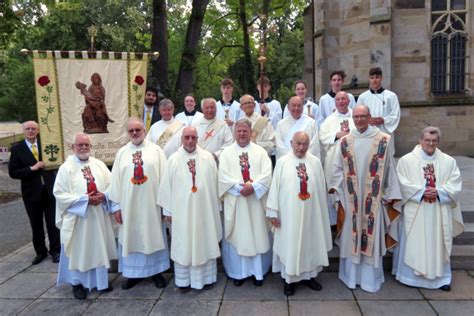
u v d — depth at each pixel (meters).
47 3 16.92
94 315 4.66
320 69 13.58
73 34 28.55
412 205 5.06
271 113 7.63
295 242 4.84
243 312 4.60
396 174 5.03
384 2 11.30
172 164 5.17
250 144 5.41
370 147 5.04
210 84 30.77
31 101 31.77
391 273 5.60
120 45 28.30
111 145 6.56
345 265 5.27
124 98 6.61
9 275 5.95
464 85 12.06
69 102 6.28
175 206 5.11
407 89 11.93
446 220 4.96
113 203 5.23
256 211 5.24
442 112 11.92
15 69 33.50
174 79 25.97
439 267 4.93
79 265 5.06
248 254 5.16
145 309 4.75
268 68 31.59
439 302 4.74
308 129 5.95
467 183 8.32
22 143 6.40
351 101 7.04
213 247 5.19
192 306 4.79
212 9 23.20
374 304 4.72
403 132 12.04
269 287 5.24
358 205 5.03
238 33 24.72
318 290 5.10
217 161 5.95
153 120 7.18
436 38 11.95
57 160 6.30
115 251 5.37
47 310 4.83
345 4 12.48
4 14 13.56
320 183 5.05
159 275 5.41
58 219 5.12
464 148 11.99
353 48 12.39
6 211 10.47
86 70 6.32
